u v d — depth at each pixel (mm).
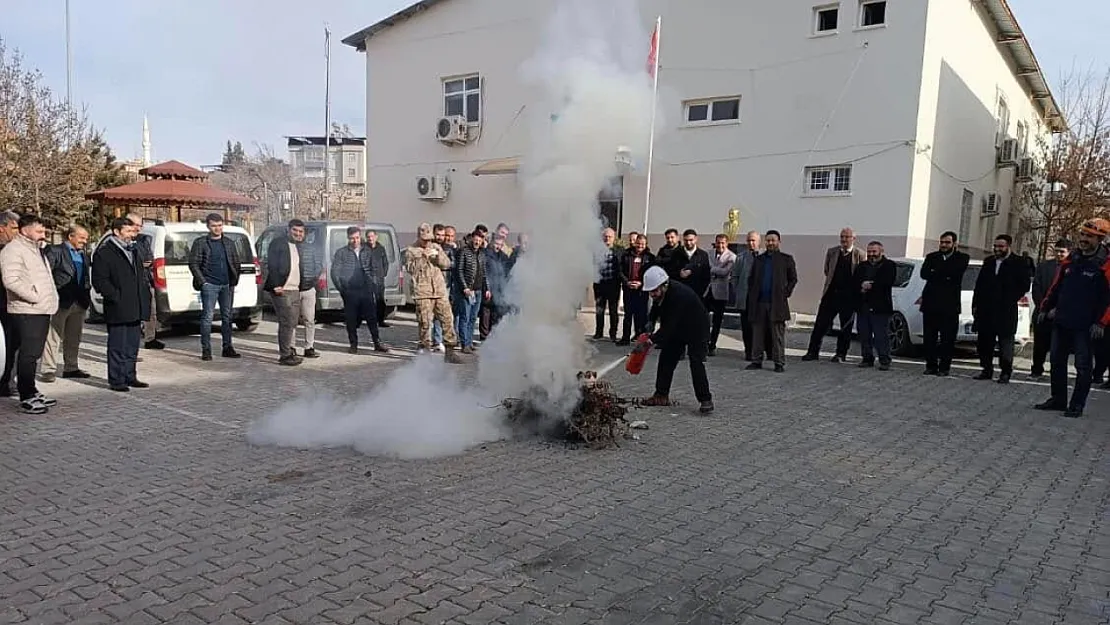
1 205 18844
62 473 5102
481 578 3611
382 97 22609
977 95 17828
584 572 3703
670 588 3551
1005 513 4652
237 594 3398
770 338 9773
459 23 20562
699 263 10656
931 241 15664
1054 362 7562
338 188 52281
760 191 16109
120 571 3623
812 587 3590
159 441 5914
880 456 5855
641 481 5133
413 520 4340
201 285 9664
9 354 7027
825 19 15305
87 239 8484
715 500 4781
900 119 14406
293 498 4672
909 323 11062
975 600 3484
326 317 14000
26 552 3834
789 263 9586
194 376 8672
